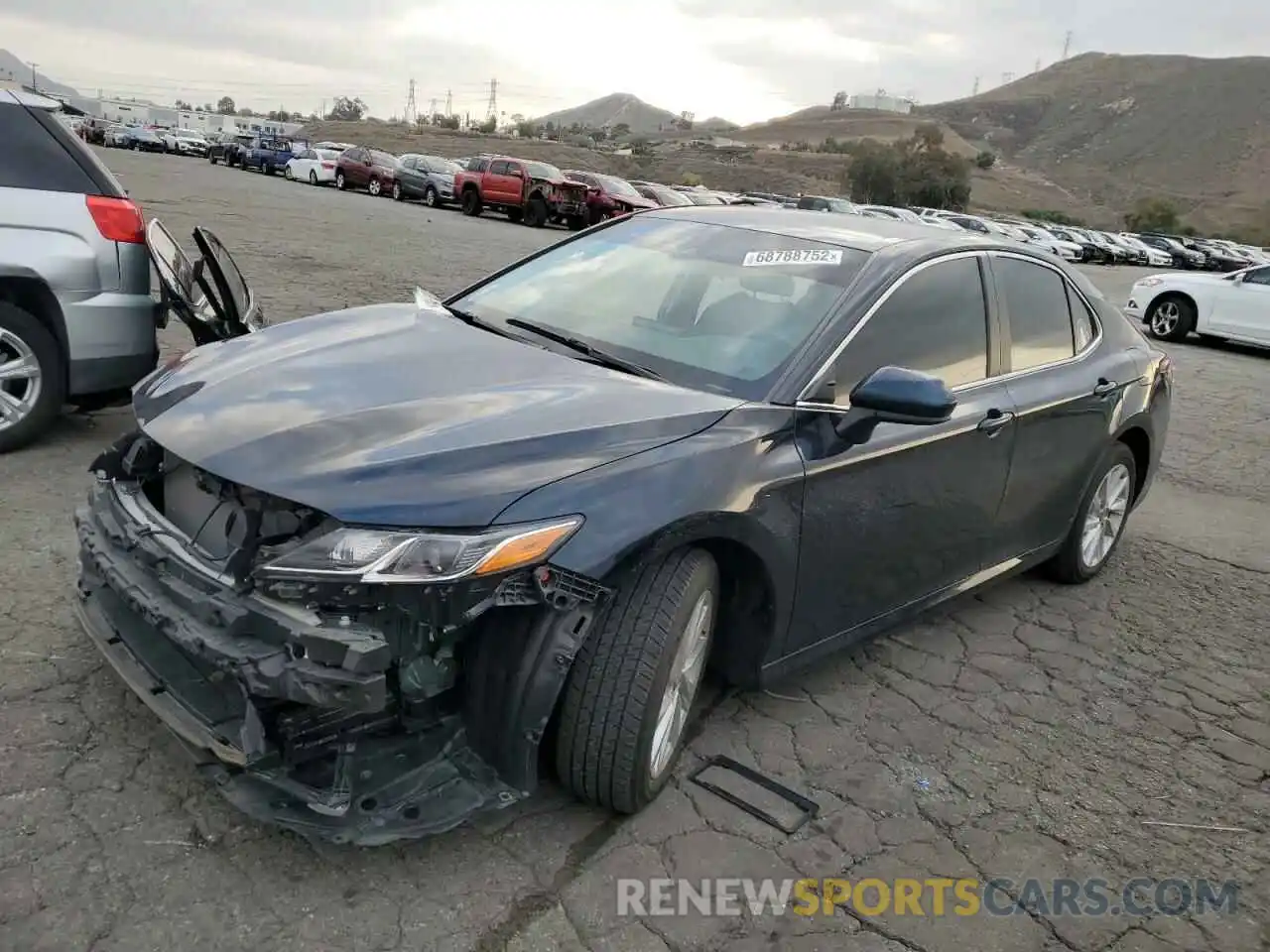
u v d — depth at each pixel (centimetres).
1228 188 18138
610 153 11875
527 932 261
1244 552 641
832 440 334
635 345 363
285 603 249
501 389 311
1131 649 477
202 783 298
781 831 313
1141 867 321
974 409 399
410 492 254
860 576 363
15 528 445
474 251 1845
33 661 347
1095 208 15288
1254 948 291
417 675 264
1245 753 397
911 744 372
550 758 295
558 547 259
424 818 258
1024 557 475
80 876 260
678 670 300
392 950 250
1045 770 368
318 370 319
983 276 425
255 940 247
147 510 299
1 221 496
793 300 367
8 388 520
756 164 12131
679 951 262
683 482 287
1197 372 1391
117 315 531
